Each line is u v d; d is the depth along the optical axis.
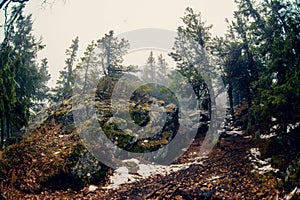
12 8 8.20
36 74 13.34
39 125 12.10
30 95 12.21
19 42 13.70
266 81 9.53
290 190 6.68
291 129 9.45
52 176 7.78
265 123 11.27
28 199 7.03
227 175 8.27
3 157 8.27
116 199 7.16
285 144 9.12
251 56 12.88
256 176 7.89
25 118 9.30
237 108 15.90
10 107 8.64
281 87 7.97
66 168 8.00
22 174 7.80
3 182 7.40
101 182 8.16
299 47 8.62
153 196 7.27
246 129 12.42
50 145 9.55
